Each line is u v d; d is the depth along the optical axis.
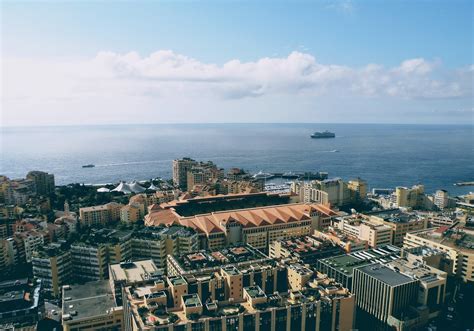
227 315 165.00
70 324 183.00
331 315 182.00
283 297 185.50
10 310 194.00
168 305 185.00
